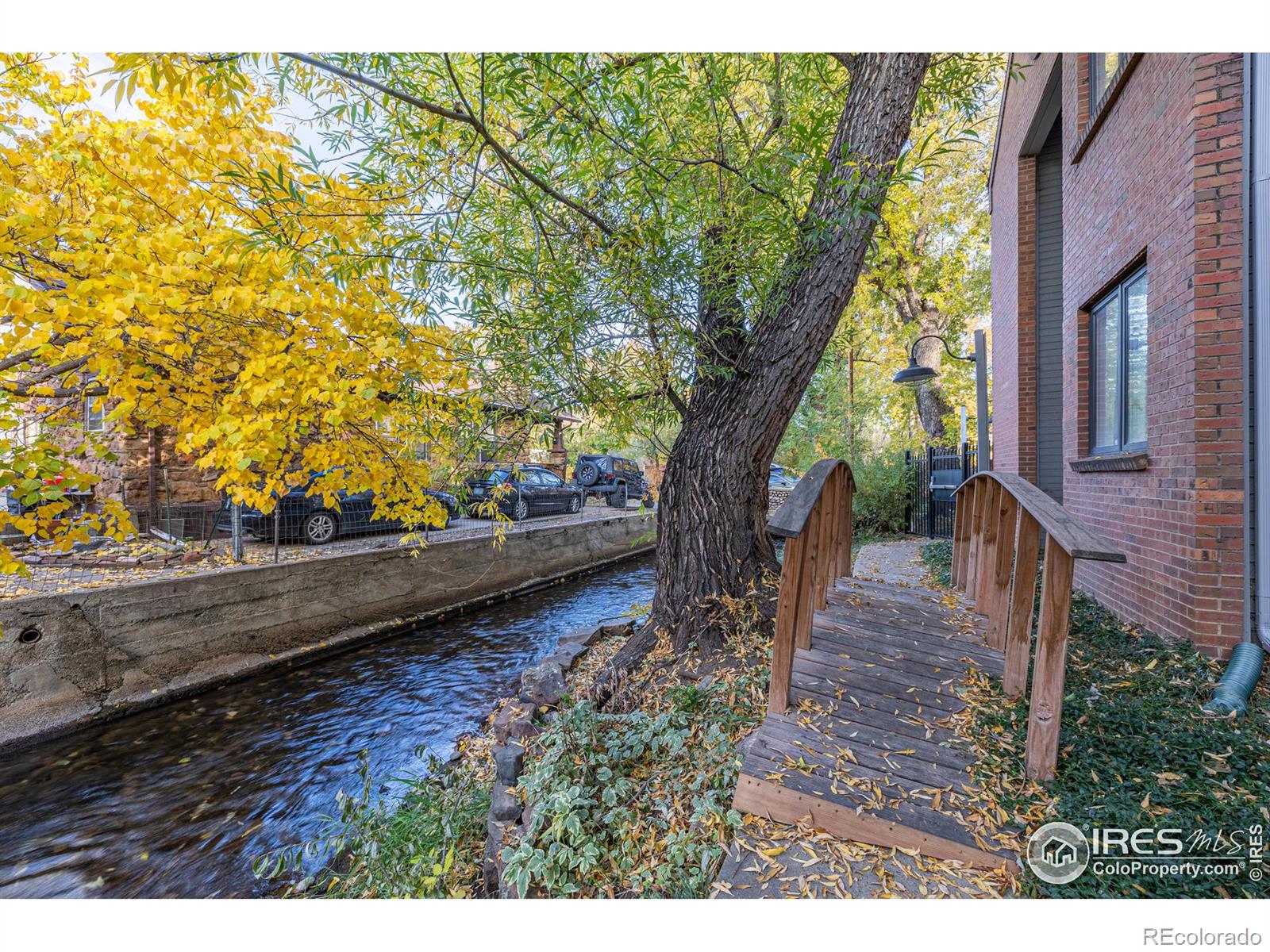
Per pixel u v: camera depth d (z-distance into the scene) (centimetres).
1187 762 257
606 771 297
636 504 2133
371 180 383
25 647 552
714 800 260
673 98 431
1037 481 864
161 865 381
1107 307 561
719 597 437
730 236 393
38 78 435
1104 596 525
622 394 444
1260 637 353
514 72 321
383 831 334
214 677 676
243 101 429
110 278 331
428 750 530
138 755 525
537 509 1559
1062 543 237
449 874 302
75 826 425
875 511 1454
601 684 437
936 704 315
